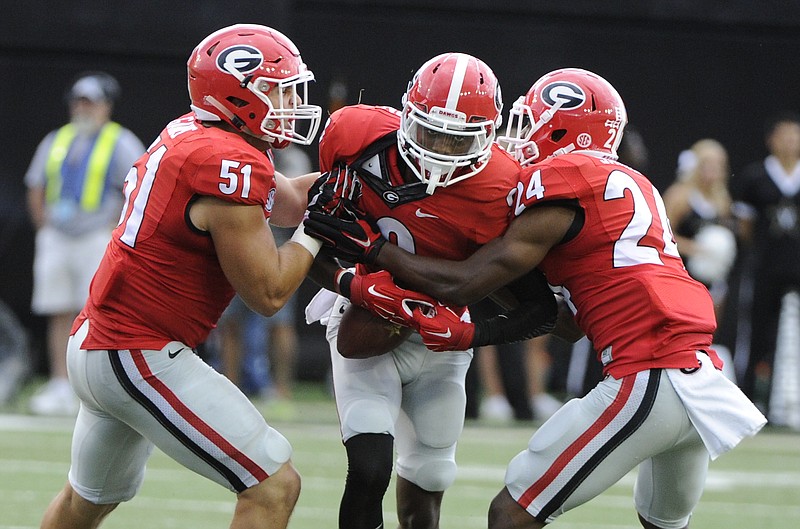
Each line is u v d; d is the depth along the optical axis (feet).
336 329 50.44
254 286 43.55
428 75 44.70
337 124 47.57
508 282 45.68
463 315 49.70
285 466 44.37
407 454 51.16
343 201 46.62
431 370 50.31
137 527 59.82
